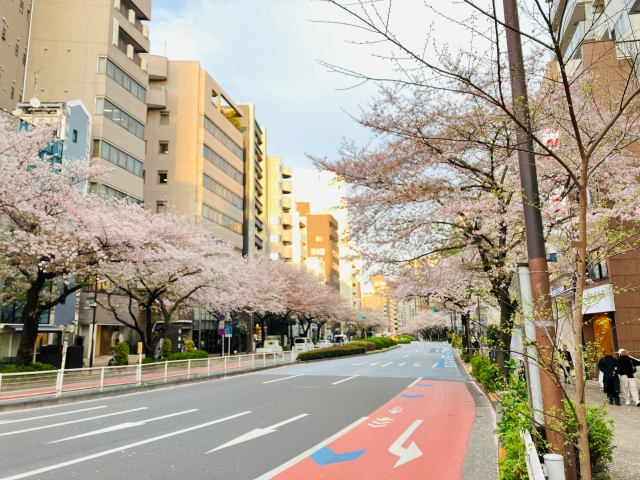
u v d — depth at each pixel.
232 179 58.00
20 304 26.56
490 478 6.29
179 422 10.73
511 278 12.17
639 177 13.92
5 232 19.77
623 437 8.42
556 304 4.63
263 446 8.37
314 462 7.31
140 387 17.72
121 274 24.72
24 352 19.09
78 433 9.51
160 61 50.97
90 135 34.84
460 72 7.93
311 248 113.38
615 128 8.75
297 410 12.49
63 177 20.12
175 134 50.38
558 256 9.40
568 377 4.53
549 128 8.81
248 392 16.70
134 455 7.68
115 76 39.47
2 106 34.16
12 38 35.56
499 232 11.89
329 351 41.41
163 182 49.47
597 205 11.16
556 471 3.52
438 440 8.91
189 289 30.12
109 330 40.59
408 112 10.72
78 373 15.81
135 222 23.81
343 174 12.77
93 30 38.84
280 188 83.19
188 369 22.14
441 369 28.16
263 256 51.97
